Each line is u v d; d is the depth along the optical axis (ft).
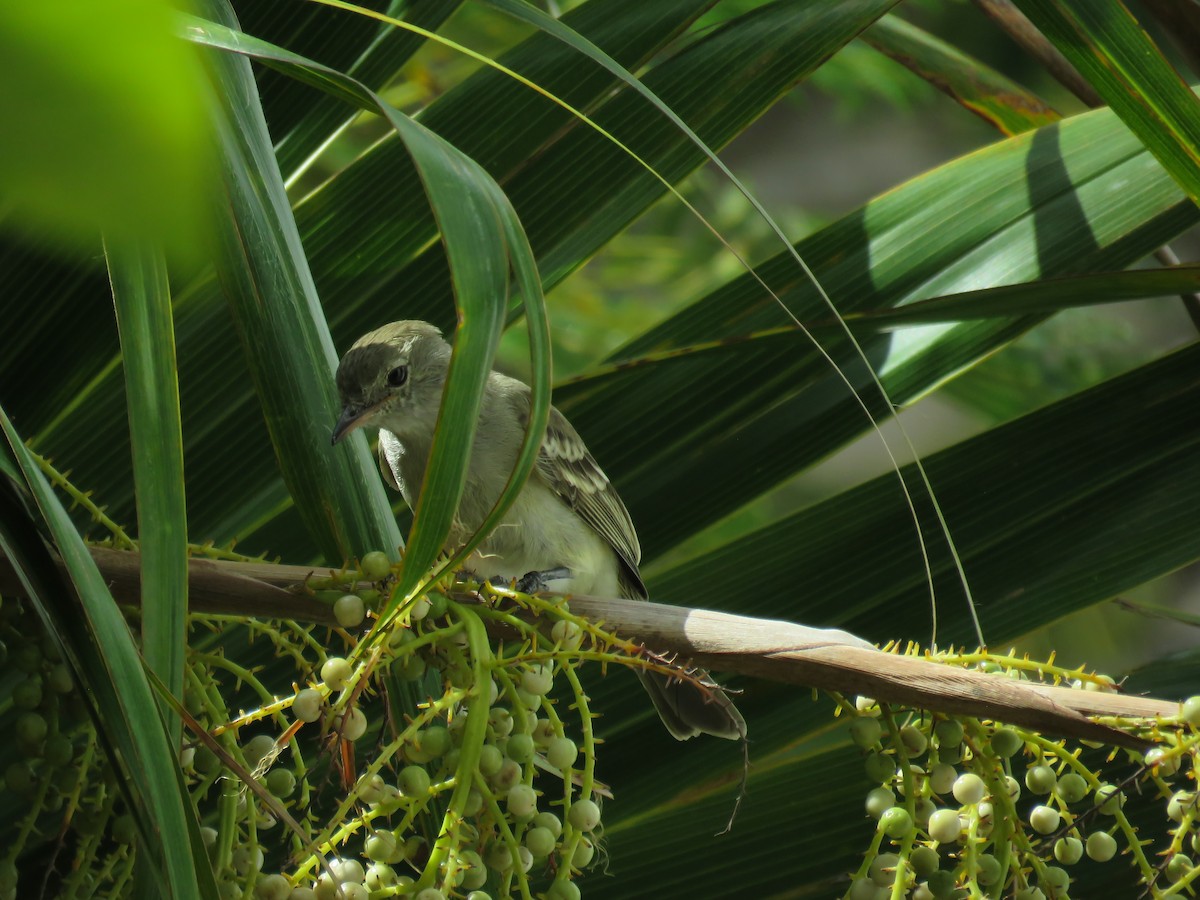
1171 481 21.90
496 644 21.57
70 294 21.88
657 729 21.97
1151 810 21.75
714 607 21.99
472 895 20.66
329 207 22.39
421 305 23.07
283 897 20.66
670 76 22.11
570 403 22.54
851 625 21.94
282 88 22.15
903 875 20.76
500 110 22.18
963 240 22.11
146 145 7.55
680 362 22.48
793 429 22.07
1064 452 21.97
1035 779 20.85
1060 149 22.57
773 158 70.13
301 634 20.99
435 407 26.40
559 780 21.93
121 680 20.47
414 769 20.71
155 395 20.70
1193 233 52.24
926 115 62.18
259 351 21.31
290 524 22.00
